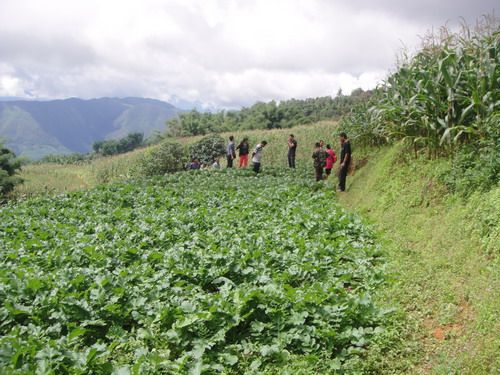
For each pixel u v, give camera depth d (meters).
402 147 11.96
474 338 4.96
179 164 28.59
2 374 4.45
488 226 6.74
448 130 8.94
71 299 6.05
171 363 4.95
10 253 8.76
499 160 7.49
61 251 8.71
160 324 5.86
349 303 5.94
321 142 17.20
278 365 5.09
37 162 62.47
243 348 5.39
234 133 36.47
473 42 9.69
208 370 5.00
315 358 5.06
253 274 7.39
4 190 29.27
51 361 4.70
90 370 4.84
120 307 6.26
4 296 6.43
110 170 35.66
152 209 13.70
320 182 16.39
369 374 4.86
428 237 8.13
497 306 5.14
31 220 12.23
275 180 18.11
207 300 5.97
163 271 7.44
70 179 39.31
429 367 4.83
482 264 6.26
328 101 68.38
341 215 10.88
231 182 18.03
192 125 55.88
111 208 14.16
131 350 5.49
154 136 60.84
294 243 8.84
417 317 5.82
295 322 5.59
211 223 11.04
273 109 55.53
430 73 10.05
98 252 8.58
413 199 9.61
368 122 15.66
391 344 5.29
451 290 6.11
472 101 8.62
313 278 7.28
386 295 6.56
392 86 11.95
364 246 8.60
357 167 15.99
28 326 5.61
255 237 9.31
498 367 4.34
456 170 8.71
